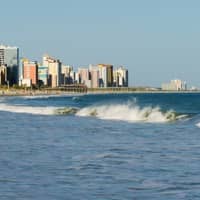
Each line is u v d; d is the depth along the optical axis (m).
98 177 19.02
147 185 17.59
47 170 20.47
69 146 28.77
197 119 47.62
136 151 26.25
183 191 16.64
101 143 30.28
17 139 33.19
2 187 17.33
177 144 29.22
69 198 15.80
